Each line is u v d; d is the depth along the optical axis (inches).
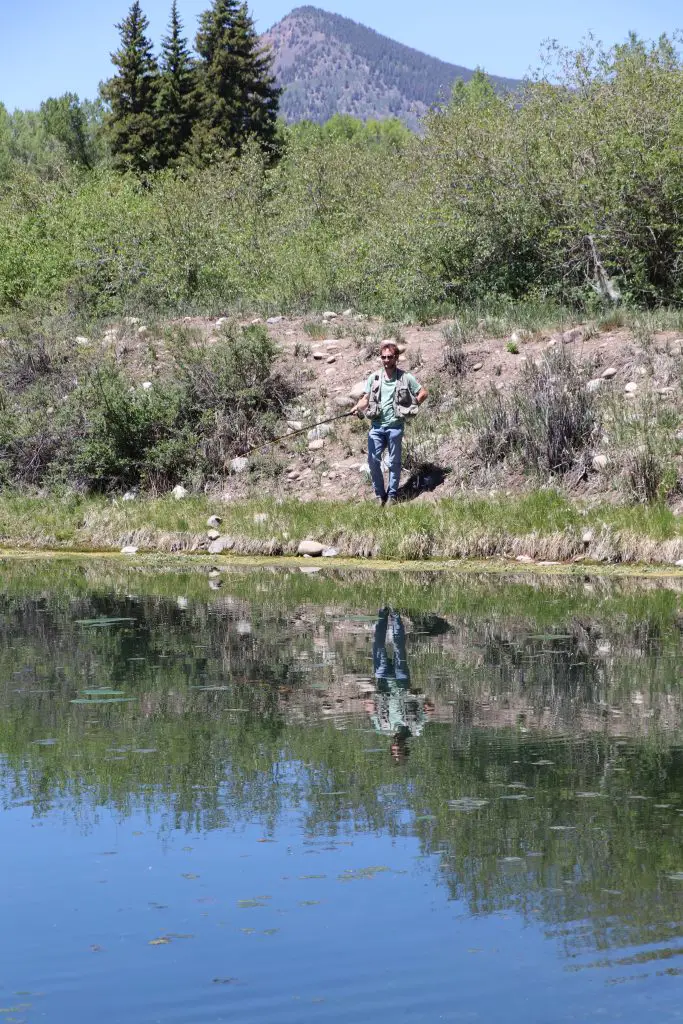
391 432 1338.6
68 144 5944.9
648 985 259.1
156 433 1596.9
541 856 340.2
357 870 331.6
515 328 1637.6
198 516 1400.1
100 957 276.8
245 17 5265.8
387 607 871.7
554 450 1346.0
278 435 1566.2
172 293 2167.8
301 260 2153.1
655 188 1669.5
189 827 371.2
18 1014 248.4
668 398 1371.8
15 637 753.6
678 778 418.0
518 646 693.3
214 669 636.1
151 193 2534.5
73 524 1449.3
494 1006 250.1
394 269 1907.0
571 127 1739.7
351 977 264.2
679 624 771.4
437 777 422.0
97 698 563.5
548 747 461.4
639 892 312.3
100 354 1846.7
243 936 288.0
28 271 2368.4
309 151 2839.6
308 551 1263.5
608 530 1159.6
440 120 1971.0
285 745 469.7
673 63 1734.7
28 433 1663.4
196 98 5221.5
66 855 347.3
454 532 1215.6
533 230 1790.1
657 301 1729.8
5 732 496.7
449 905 305.0
